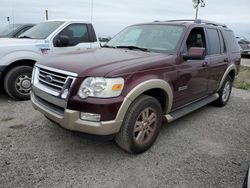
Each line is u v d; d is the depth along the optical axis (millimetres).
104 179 2900
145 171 3090
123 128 3133
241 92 7711
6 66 5234
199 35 4547
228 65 5484
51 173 2951
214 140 4051
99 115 2855
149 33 4352
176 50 3840
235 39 6156
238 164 3357
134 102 3176
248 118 5188
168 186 2838
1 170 2945
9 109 4953
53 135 3871
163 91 3582
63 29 6180
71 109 2914
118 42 4641
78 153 3408
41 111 3334
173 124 4629
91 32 6773
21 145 3539
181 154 3535
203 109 5652
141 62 3273
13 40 5656
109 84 2855
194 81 4223
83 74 2908
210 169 3205
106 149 3541
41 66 3449
